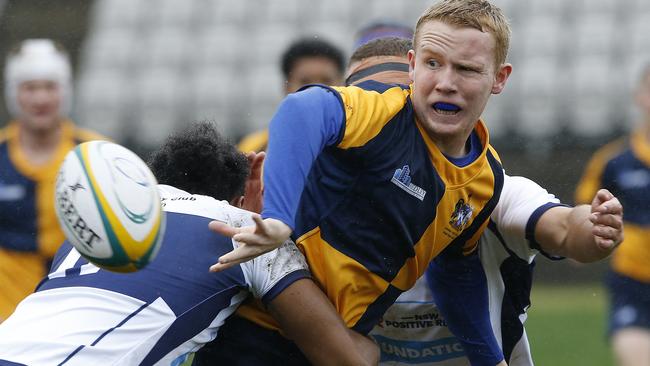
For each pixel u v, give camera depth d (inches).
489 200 515.2
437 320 591.8
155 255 433.1
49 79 874.8
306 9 2122.3
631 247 965.2
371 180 480.4
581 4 2089.1
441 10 481.1
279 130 453.1
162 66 2048.5
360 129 470.0
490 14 482.3
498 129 1921.8
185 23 2107.5
